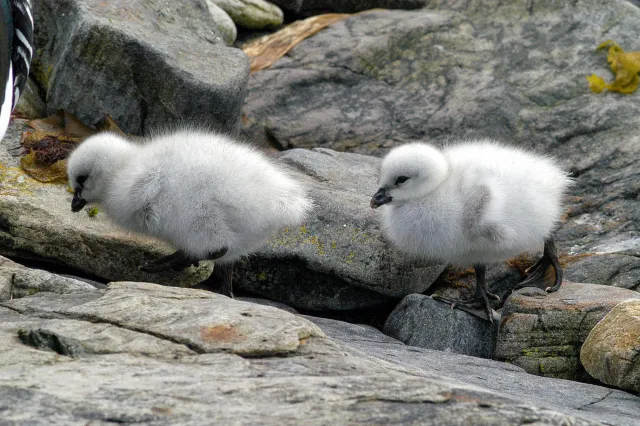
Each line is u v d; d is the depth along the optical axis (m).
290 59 16.88
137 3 14.52
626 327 9.34
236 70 13.58
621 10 17.73
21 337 7.15
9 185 11.42
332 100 16.27
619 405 8.56
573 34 17.41
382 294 11.96
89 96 13.45
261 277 12.02
